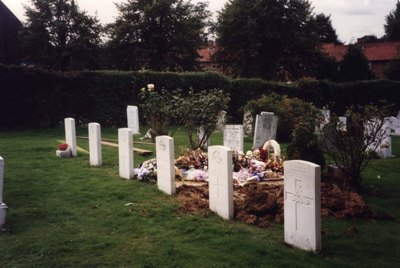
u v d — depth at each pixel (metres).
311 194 6.16
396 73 50.03
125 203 8.86
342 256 6.19
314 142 10.95
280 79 47.78
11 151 15.47
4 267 5.82
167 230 7.27
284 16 46.25
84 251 6.39
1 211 7.30
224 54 48.81
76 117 24.34
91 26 50.47
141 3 46.75
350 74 49.75
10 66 22.33
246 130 21.48
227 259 6.05
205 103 15.14
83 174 11.74
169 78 26.20
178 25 47.25
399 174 12.13
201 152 12.45
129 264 5.94
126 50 47.03
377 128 10.84
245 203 8.08
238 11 45.78
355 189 10.09
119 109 25.23
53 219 7.87
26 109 22.91
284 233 6.70
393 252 6.40
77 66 48.09
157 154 9.94
